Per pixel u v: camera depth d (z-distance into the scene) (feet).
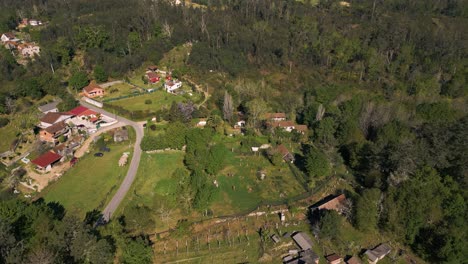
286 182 312.29
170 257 236.63
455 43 587.27
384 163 302.25
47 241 207.72
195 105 411.75
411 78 524.52
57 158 317.63
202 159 307.78
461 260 238.07
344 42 565.53
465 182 283.79
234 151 350.23
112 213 264.52
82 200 276.82
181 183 295.07
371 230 263.49
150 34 561.43
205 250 242.99
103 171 306.55
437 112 411.54
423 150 297.74
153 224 258.78
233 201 287.48
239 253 241.76
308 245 245.24
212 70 505.66
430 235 248.11
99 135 354.54
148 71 503.61
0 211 225.56
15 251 191.93
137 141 349.00
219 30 574.56
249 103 400.88
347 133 358.02
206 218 268.00
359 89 510.17
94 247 206.28
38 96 422.00
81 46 520.01
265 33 576.61
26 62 495.82
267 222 267.59
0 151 336.08
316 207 274.57
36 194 284.00
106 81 476.13
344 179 317.01
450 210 259.39
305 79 517.96
